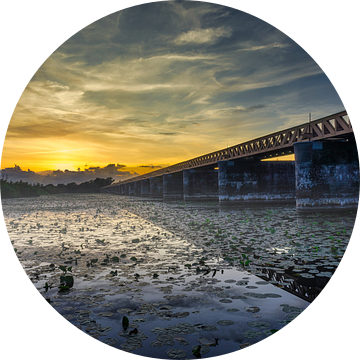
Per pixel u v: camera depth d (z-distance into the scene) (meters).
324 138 16.95
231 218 14.77
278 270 5.03
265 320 3.06
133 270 5.23
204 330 2.88
